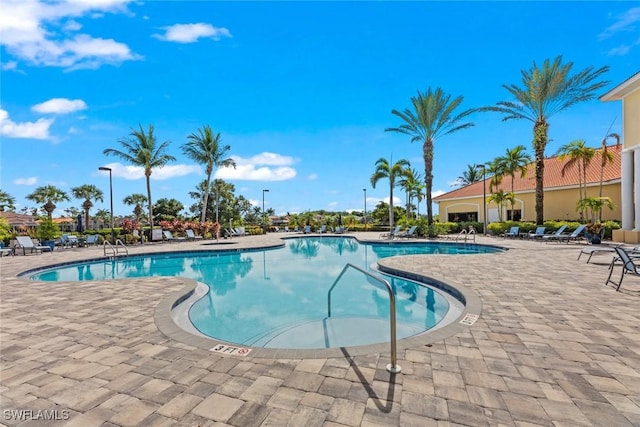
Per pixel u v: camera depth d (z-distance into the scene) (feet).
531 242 54.54
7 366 10.49
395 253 52.13
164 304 18.06
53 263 38.75
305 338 16.44
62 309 17.17
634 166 51.31
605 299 17.49
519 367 9.91
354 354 10.96
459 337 12.35
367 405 8.00
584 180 70.18
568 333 12.64
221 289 28.07
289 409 7.89
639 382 8.95
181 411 7.88
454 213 104.63
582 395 8.35
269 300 24.23
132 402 8.32
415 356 10.76
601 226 50.37
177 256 50.29
